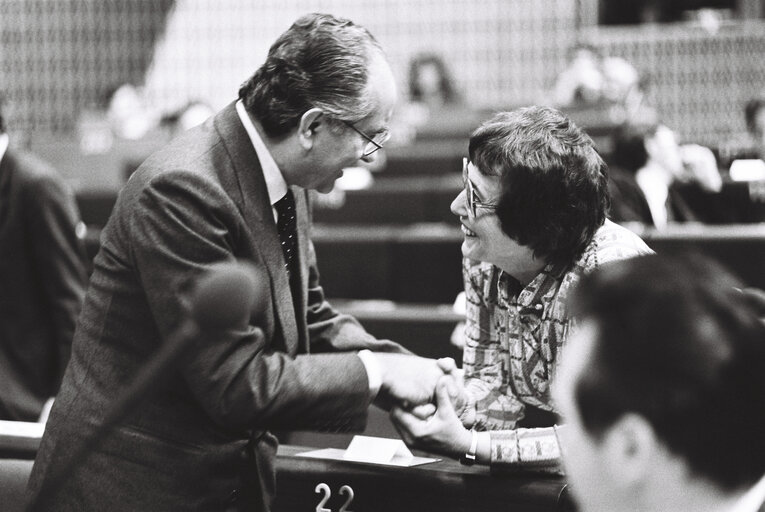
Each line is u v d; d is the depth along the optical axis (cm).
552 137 192
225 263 182
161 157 191
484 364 223
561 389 103
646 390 96
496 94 1023
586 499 100
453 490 197
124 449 187
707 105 965
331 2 1056
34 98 1034
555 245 192
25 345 338
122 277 190
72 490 187
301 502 212
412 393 194
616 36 994
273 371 182
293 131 192
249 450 196
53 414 195
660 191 520
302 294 208
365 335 227
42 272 339
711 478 96
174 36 1062
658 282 99
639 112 648
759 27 966
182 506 188
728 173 576
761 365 96
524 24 1022
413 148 797
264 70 194
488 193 194
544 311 200
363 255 500
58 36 1039
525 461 193
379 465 207
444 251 488
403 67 1031
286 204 205
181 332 126
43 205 337
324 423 188
